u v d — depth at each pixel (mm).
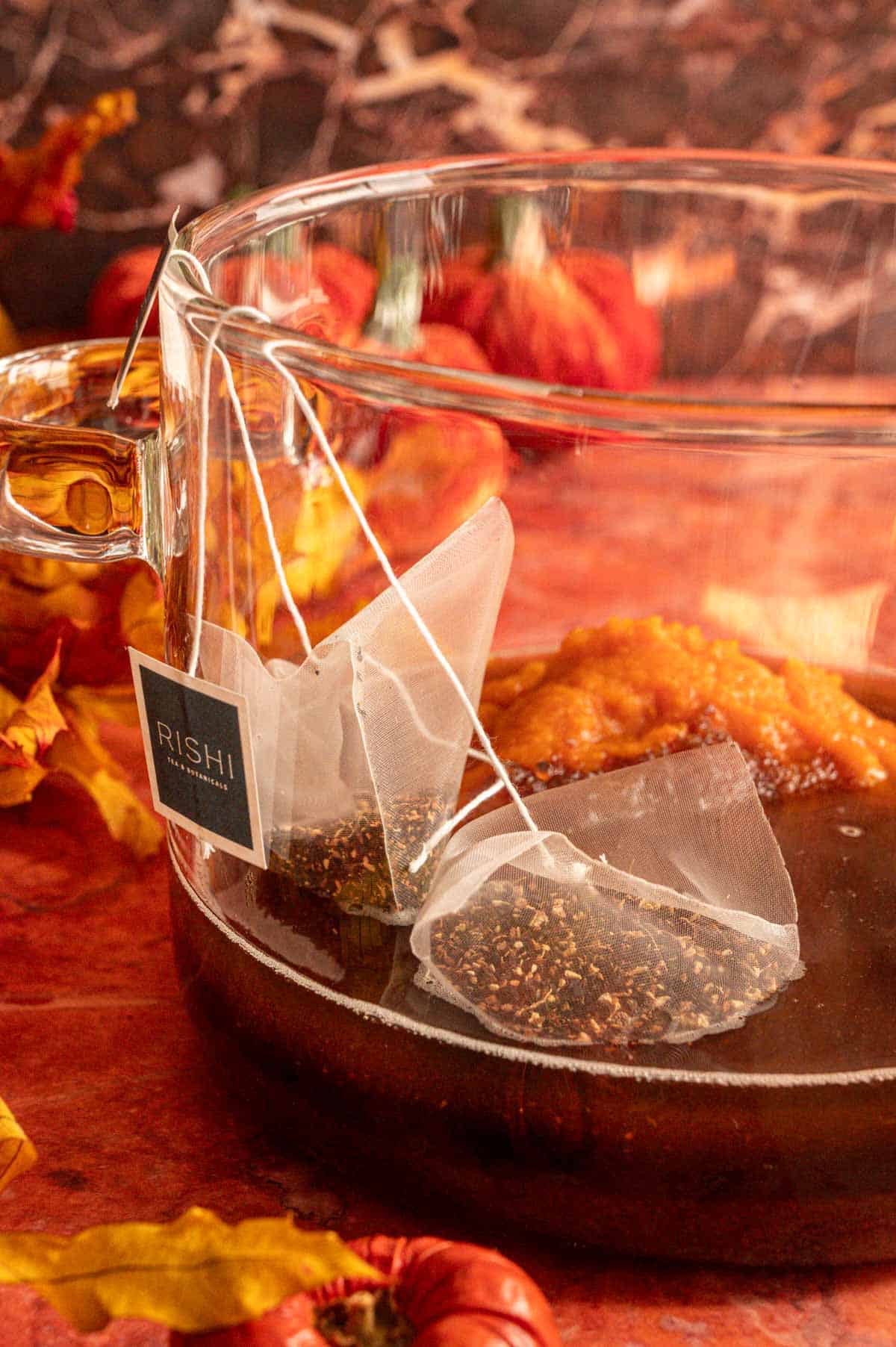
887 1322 322
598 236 486
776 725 332
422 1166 317
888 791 333
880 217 498
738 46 848
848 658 331
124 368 361
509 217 460
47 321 840
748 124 867
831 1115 299
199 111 818
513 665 345
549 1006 304
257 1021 330
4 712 443
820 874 321
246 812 323
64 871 456
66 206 569
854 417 292
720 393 633
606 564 335
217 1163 354
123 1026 396
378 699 317
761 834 313
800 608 330
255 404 319
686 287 529
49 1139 359
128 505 353
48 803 486
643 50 844
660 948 305
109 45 794
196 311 320
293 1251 266
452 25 825
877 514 319
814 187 487
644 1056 301
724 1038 301
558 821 315
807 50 852
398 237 438
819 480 313
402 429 310
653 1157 302
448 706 320
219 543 331
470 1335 270
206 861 348
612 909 307
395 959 317
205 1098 374
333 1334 278
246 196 386
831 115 870
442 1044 308
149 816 453
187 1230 273
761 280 574
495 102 846
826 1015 303
